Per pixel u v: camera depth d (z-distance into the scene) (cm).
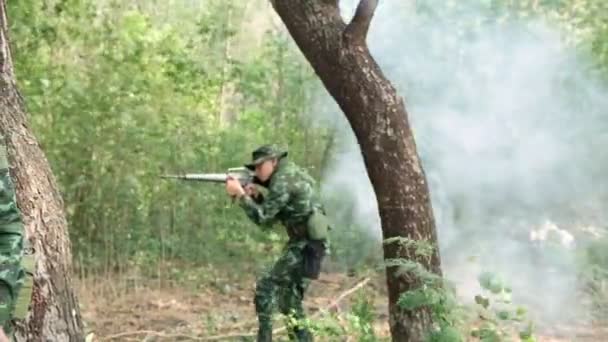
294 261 724
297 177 730
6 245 341
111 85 973
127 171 993
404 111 584
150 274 999
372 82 579
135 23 995
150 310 885
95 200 980
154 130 999
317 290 967
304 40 588
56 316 426
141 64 988
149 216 1029
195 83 1030
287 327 655
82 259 962
